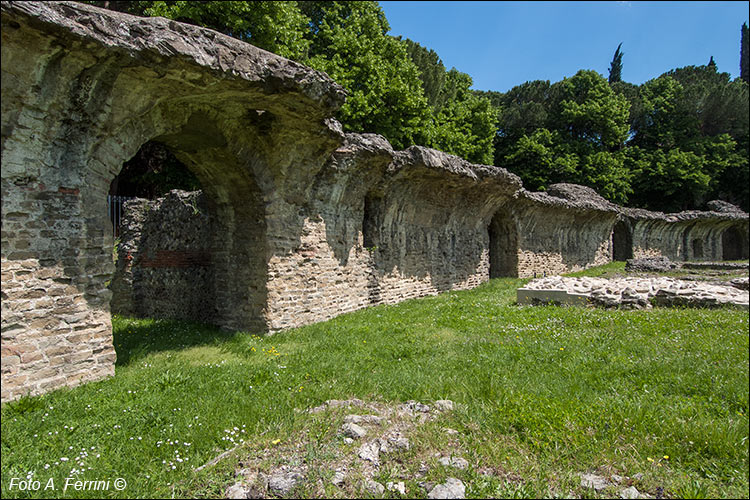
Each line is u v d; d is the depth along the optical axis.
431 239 13.22
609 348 6.09
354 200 9.71
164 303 9.65
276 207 7.58
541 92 34.84
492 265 19.06
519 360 5.66
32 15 3.67
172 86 5.15
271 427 3.70
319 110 6.65
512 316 8.75
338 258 9.31
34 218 4.29
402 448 3.35
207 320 8.70
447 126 23.09
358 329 7.68
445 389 4.59
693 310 8.77
